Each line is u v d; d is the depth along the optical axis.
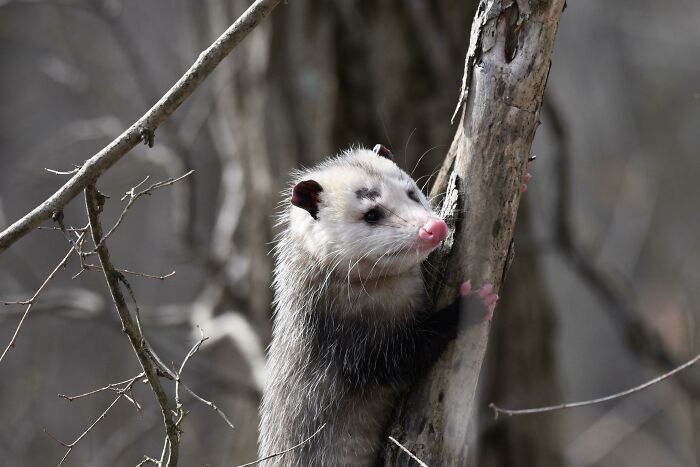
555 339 11.62
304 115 9.89
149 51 18.52
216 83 10.95
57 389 15.81
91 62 15.98
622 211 23.06
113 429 14.99
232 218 11.16
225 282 10.79
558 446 11.53
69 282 16.84
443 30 9.99
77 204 17.31
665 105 24.44
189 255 10.90
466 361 5.61
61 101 18.31
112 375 15.81
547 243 11.10
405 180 6.40
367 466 6.42
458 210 5.51
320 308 6.44
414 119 9.95
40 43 17.23
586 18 24.23
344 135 9.94
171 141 10.80
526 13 5.14
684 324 12.36
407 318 6.05
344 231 6.20
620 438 17.12
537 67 5.18
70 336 16.19
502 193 5.37
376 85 9.89
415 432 5.67
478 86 5.29
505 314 10.98
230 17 10.25
